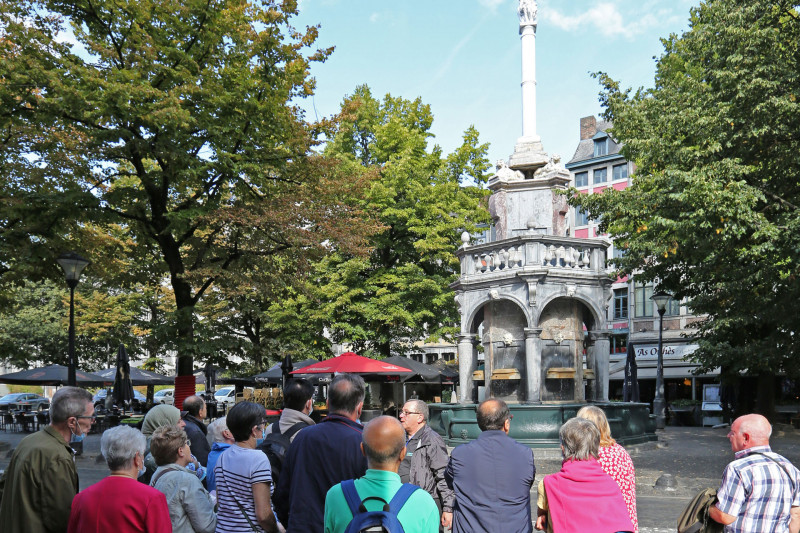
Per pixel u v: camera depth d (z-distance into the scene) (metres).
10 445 19.94
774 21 17.39
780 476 4.30
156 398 46.34
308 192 19.80
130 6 16.83
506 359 18.00
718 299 23.27
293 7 18.78
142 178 18.39
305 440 4.55
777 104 16.11
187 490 4.54
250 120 18.06
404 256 32.50
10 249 16.27
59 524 4.42
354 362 18.25
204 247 19.41
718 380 28.78
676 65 24.69
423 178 31.78
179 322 18.44
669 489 11.41
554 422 15.51
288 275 20.25
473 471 4.77
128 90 15.48
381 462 3.45
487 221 32.97
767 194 18.34
